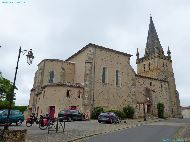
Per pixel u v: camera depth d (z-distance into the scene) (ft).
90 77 139.23
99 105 138.41
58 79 149.38
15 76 48.67
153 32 240.12
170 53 229.04
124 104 149.89
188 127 85.15
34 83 167.43
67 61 166.30
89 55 143.84
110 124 97.14
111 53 153.89
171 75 221.05
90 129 73.72
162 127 85.40
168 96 189.47
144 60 230.68
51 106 127.44
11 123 84.79
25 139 48.14
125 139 53.78
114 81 149.89
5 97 85.20
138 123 106.63
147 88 175.22
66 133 62.08
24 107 168.76
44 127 72.02
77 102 131.13
